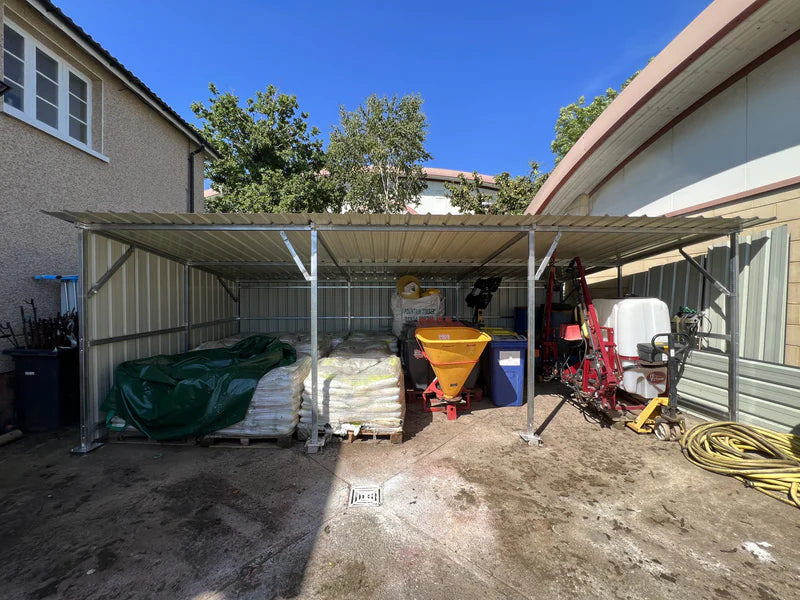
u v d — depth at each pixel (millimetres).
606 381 4188
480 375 5957
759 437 3385
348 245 4859
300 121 14039
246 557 2148
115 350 4145
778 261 3895
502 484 2979
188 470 3219
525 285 8445
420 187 14305
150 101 6449
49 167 4668
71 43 5008
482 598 1863
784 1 3533
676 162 5453
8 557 2133
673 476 3107
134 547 2227
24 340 4164
